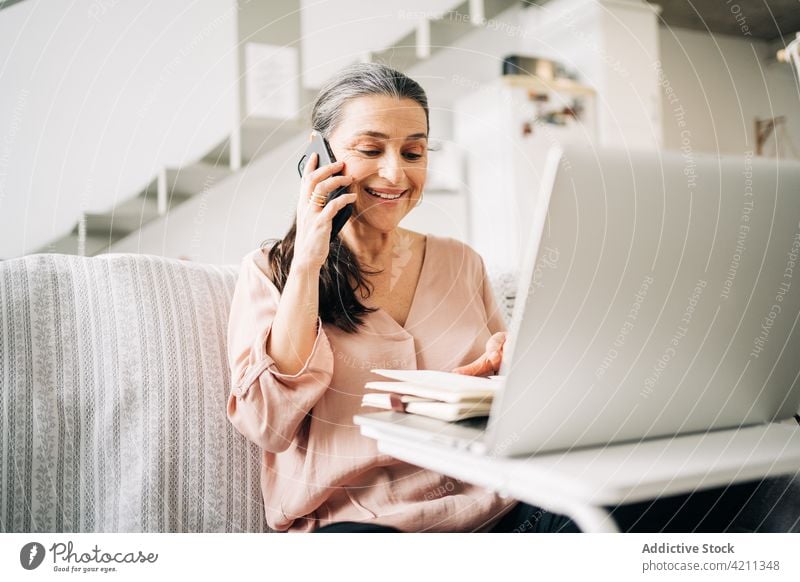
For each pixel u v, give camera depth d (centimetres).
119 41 175
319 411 87
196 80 188
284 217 192
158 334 83
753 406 65
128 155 181
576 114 318
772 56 382
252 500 87
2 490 72
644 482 46
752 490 78
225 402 87
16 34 158
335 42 223
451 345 100
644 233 51
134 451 78
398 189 98
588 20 326
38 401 75
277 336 84
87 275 83
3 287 77
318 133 93
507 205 278
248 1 196
